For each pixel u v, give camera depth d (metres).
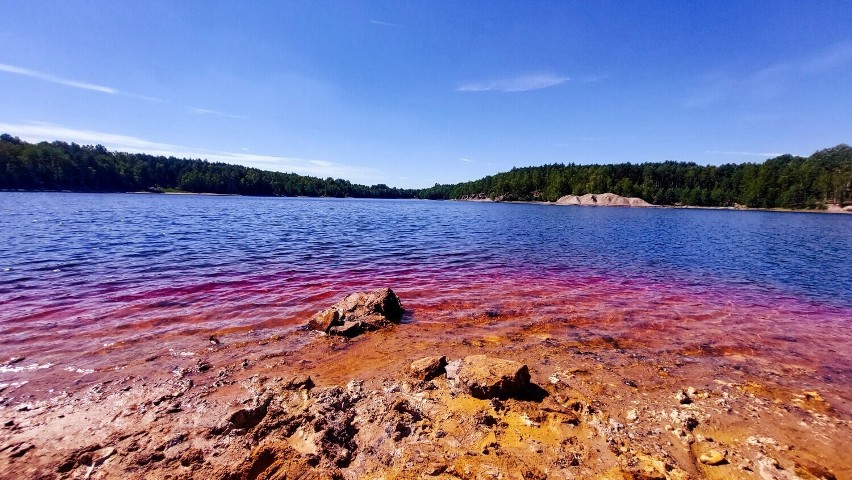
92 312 9.56
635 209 109.88
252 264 16.31
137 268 14.71
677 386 6.31
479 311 10.59
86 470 4.03
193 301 10.79
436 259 18.97
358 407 5.26
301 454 4.18
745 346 8.38
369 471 4.02
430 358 6.61
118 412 5.13
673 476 4.05
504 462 4.15
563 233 34.91
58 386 5.86
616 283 14.65
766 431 5.04
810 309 11.70
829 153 173.75
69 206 53.50
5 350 7.19
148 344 7.66
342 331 8.40
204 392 5.72
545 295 12.54
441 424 4.89
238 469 3.96
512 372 5.71
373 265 17.00
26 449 4.34
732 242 30.41
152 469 4.01
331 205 96.50
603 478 3.98
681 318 10.39
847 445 4.77
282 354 7.33
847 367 7.29
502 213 74.88
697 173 145.25
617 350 7.90
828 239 34.41
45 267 14.38
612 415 5.29
